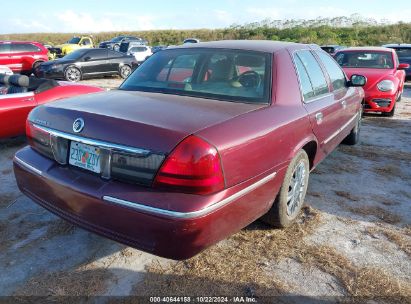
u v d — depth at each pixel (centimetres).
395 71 877
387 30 4509
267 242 317
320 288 265
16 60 1638
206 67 322
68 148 262
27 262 284
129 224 226
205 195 221
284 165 295
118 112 251
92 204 238
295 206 347
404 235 339
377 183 461
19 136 598
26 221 343
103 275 272
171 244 217
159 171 219
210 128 231
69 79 1501
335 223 355
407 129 748
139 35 5869
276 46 351
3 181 435
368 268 288
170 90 312
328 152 431
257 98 296
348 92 489
